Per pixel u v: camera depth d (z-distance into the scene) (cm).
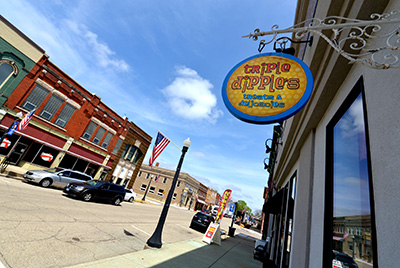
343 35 240
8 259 379
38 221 627
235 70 270
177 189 4459
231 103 254
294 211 466
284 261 541
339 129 284
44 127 1641
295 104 222
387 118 161
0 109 1366
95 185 1408
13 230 510
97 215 970
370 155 180
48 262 409
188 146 721
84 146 1991
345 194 242
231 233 1759
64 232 603
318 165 343
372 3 198
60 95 1716
